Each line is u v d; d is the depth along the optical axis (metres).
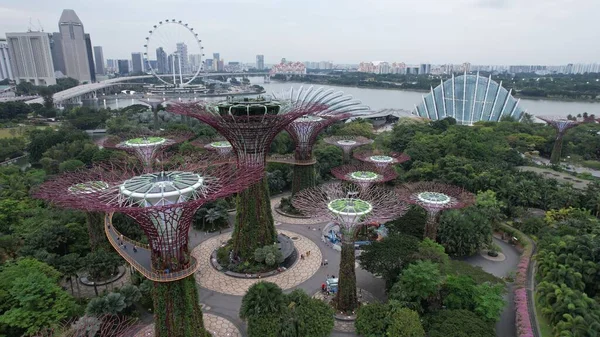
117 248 45.75
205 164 49.56
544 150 123.94
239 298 52.84
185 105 61.28
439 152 106.62
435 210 59.06
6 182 83.38
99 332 42.62
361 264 52.41
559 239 56.34
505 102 169.62
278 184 93.31
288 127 76.75
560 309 43.47
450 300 44.84
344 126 146.38
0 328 39.53
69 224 59.97
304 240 70.56
